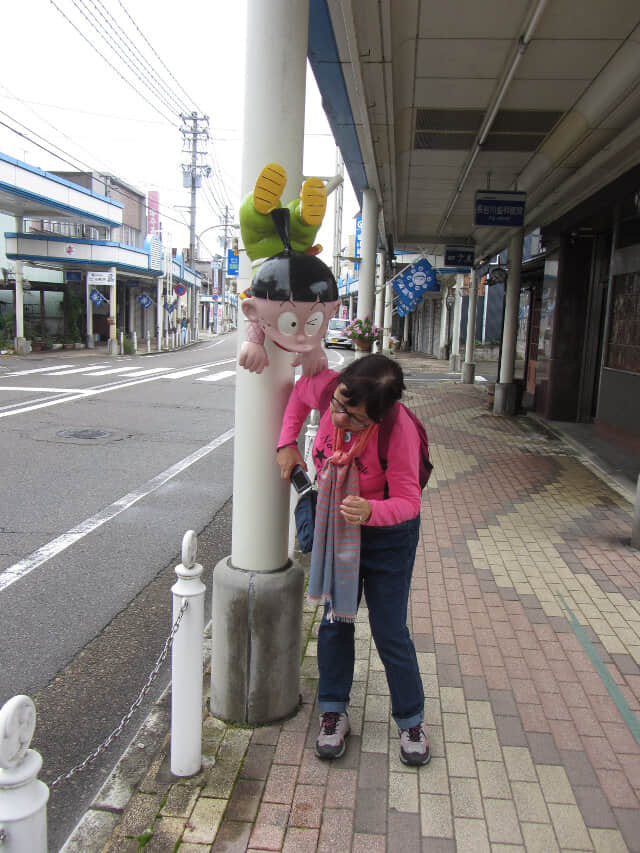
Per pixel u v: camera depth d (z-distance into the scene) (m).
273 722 2.87
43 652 3.63
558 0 4.79
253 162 2.58
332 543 2.46
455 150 8.28
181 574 2.41
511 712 3.05
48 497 6.40
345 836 2.29
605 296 10.85
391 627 2.58
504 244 13.94
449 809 2.43
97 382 15.77
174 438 9.47
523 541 5.36
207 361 24.19
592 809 2.46
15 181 20.14
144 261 28.78
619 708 3.10
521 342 15.71
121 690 3.31
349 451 2.38
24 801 1.57
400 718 2.68
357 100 6.19
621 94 6.03
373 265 10.35
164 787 2.49
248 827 2.31
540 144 7.92
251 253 2.50
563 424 11.01
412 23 5.20
